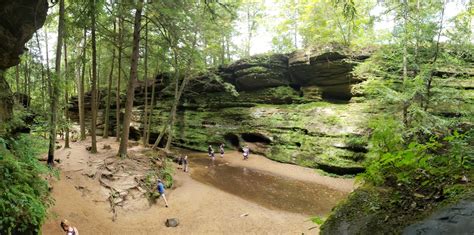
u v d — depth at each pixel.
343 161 21.47
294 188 19.31
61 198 12.84
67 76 15.77
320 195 17.95
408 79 15.70
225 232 12.99
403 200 2.94
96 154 19.78
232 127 32.09
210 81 33.47
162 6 16.34
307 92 29.12
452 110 17.72
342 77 26.20
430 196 2.79
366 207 3.19
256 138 30.34
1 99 10.03
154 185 16.83
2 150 7.01
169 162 23.16
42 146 12.40
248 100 33.03
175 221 13.72
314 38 30.48
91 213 13.05
